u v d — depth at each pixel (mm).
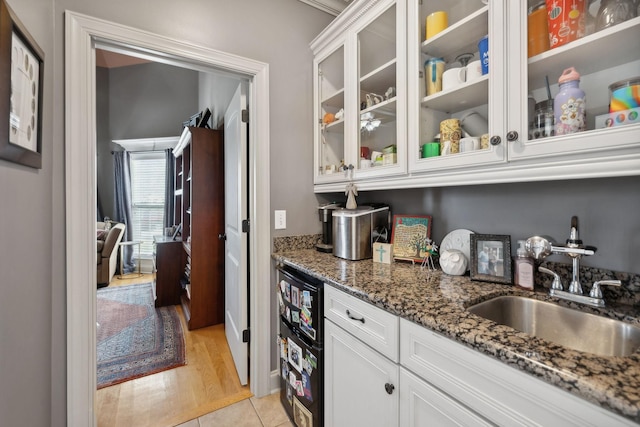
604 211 988
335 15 2113
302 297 1450
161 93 5008
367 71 1556
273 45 1852
